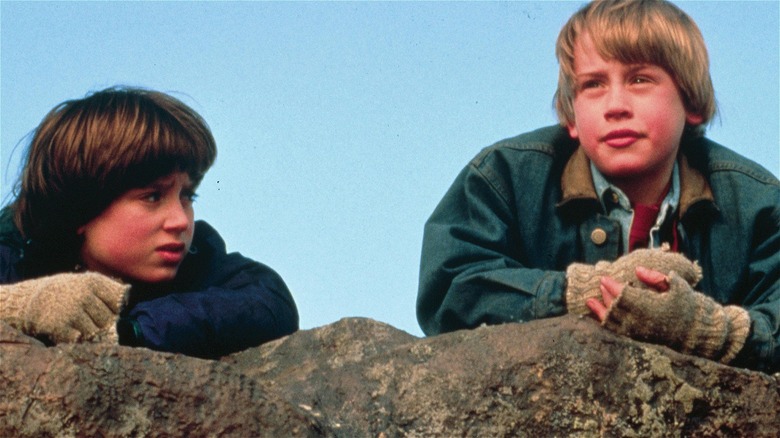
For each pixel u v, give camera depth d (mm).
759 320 3623
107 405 2873
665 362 3209
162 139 4008
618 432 3160
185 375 2949
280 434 2979
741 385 3244
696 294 3352
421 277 4109
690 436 3201
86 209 4008
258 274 4238
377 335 3555
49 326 3211
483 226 4160
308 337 3594
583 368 3178
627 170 4137
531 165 4289
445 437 3125
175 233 4016
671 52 4172
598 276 3432
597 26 4199
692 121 4387
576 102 4277
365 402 3189
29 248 4152
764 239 4172
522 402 3156
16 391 2861
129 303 4141
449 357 3217
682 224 4230
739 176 4238
